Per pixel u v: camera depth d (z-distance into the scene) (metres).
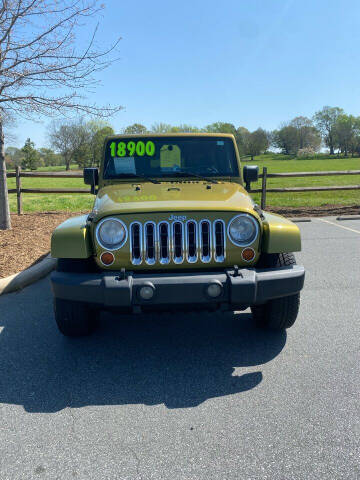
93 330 4.35
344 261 6.96
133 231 3.46
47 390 3.26
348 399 3.05
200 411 2.96
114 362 3.70
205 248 3.51
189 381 3.37
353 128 139.38
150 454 2.54
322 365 3.56
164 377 3.44
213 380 3.37
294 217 11.66
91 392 3.23
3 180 8.63
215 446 2.59
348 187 13.13
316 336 4.14
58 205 14.35
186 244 3.47
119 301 3.29
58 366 3.63
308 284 5.79
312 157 142.25
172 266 3.49
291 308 3.93
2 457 2.53
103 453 2.55
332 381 3.30
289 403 3.03
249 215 3.54
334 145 144.50
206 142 4.84
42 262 6.40
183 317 4.74
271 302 3.96
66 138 83.00
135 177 4.75
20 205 11.53
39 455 2.55
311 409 2.95
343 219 11.15
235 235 3.50
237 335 4.22
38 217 10.85
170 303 3.34
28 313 4.82
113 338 4.20
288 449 2.55
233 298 3.33
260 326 4.43
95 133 81.88
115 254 3.46
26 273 5.83
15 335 4.25
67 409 3.01
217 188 4.34
